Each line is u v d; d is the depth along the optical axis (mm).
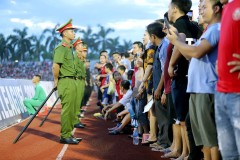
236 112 2219
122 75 8820
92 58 73188
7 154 5082
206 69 3057
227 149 2361
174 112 4355
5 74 53938
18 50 65938
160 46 4816
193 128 3281
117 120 8906
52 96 16953
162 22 5273
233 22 2213
